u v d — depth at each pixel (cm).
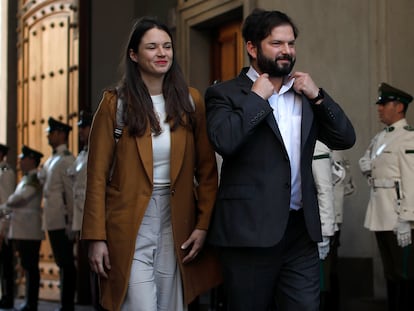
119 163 582
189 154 595
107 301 579
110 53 1697
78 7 1695
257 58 577
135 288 574
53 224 1364
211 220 595
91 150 586
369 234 1185
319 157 884
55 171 1366
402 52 1174
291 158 577
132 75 591
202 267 604
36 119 1831
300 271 582
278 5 1313
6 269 1542
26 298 1440
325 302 1072
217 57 1558
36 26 1845
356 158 1203
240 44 1475
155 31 588
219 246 577
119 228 576
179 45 1574
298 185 579
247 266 575
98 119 587
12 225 1438
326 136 590
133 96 583
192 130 602
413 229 989
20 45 1920
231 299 585
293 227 583
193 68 1558
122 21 1709
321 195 881
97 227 573
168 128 587
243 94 571
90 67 1678
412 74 1168
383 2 1184
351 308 1141
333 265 1086
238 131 545
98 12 1691
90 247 583
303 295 577
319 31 1259
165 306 597
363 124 1202
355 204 1198
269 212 562
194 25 1545
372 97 1190
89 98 1673
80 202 1271
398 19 1177
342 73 1230
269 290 584
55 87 1766
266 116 558
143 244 580
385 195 985
